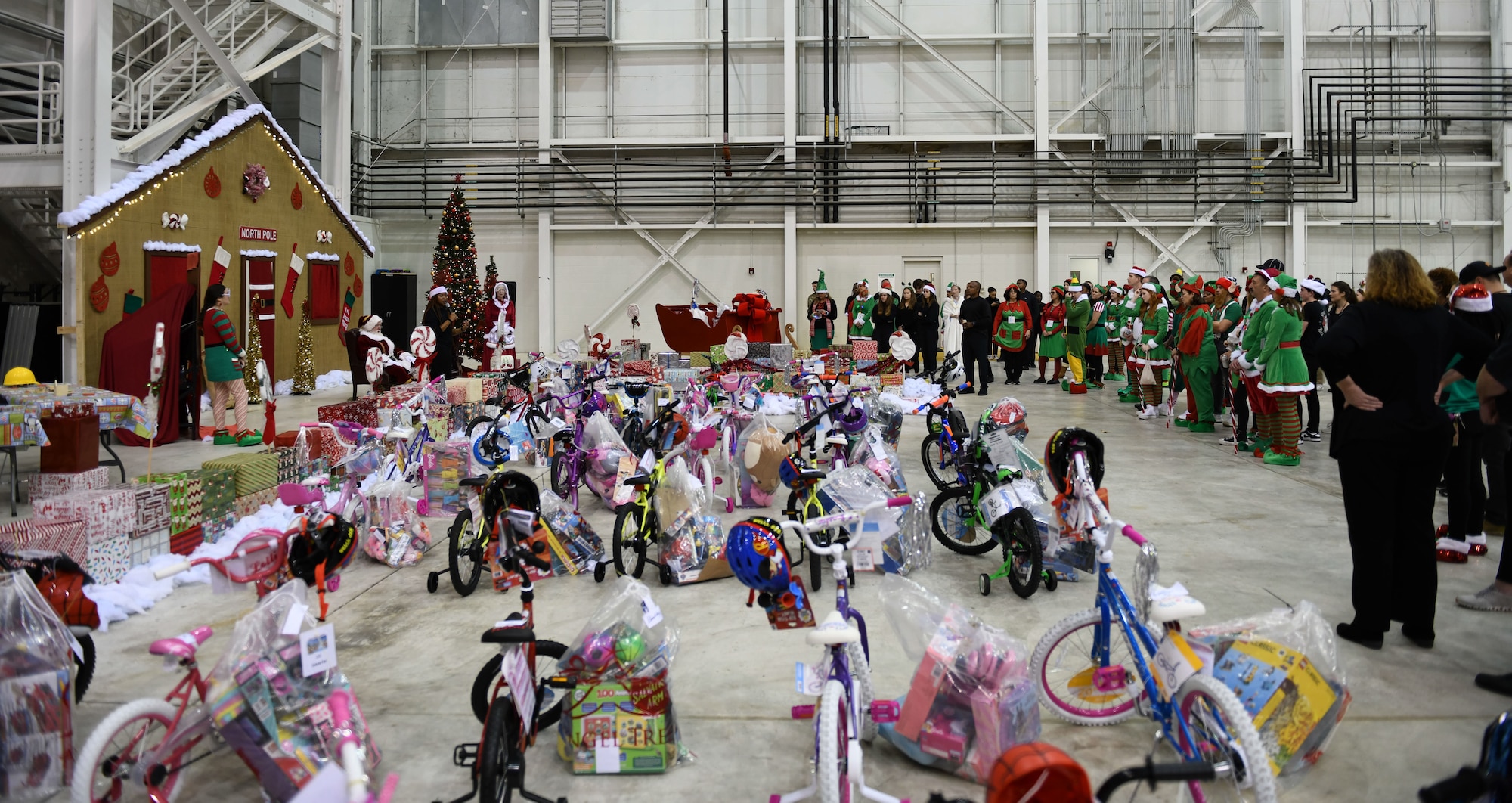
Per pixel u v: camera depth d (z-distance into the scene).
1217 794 2.75
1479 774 2.17
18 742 3.07
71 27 11.36
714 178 21.03
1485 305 4.79
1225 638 3.26
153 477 5.84
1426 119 19.94
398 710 3.72
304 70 18.28
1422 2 20.52
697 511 5.40
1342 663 3.96
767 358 14.80
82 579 3.98
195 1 16.09
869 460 5.89
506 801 2.81
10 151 11.67
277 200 14.95
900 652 4.20
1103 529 3.53
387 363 11.13
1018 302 16.31
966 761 3.09
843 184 21.31
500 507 4.60
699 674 4.04
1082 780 1.94
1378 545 4.05
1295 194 20.53
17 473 7.45
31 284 14.75
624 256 21.64
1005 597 4.98
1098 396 14.29
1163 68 20.56
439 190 21.50
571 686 3.29
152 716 2.90
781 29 21.33
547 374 11.62
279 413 12.58
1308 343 9.70
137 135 12.31
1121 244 20.97
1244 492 7.42
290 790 2.90
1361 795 2.98
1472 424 5.21
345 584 5.43
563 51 21.64
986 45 21.16
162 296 10.12
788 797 2.86
